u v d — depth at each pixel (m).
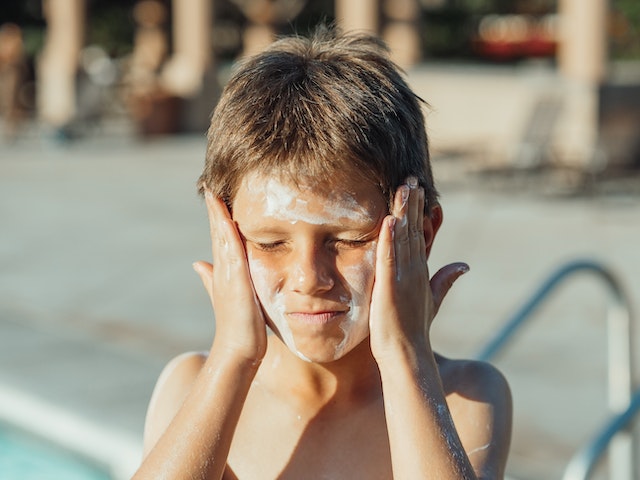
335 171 1.43
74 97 19.34
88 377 5.62
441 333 6.73
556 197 11.77
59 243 9.77
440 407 1.49
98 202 11.98
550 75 13.62
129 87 19.84
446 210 11.12
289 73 1.50
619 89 12.78
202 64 18.50
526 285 8.05
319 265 1.47
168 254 9.25
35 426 5.11
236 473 1.61
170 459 1.48
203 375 1.54
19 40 18.20
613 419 2.87
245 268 1.52
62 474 4.95
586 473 2.79
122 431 4.83
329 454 1.60
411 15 17.42
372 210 1.47
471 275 8.36
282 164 1.43
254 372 1.54
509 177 12.38
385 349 1.50
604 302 7.42
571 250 9.23
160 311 7.29
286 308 1.50
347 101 1.45
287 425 1.63
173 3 21.33
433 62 22.77
